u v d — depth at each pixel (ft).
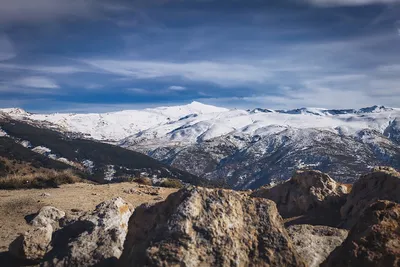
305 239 38.86
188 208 29.45
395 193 50.60
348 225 51.06
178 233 28.14
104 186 89.35
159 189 86.38
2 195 74.23
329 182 62.23
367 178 55.11
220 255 27.68
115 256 33.55
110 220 37.63
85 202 68.33
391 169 57.06
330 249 37.09
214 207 30.04
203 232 28.55
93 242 35.06
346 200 58.90
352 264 26.73
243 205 31.27
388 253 26.58
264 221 30.55
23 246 39.52
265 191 68.80
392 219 28.99
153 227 30.50
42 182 88.22
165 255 27.14
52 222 53.01
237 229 29.53
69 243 35.53
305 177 63.77
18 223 55.36
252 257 28.55
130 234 32.81
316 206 60.59
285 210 63.62
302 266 28.66
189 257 27.14
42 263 33.86
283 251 29.07
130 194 78.13
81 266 33.01
